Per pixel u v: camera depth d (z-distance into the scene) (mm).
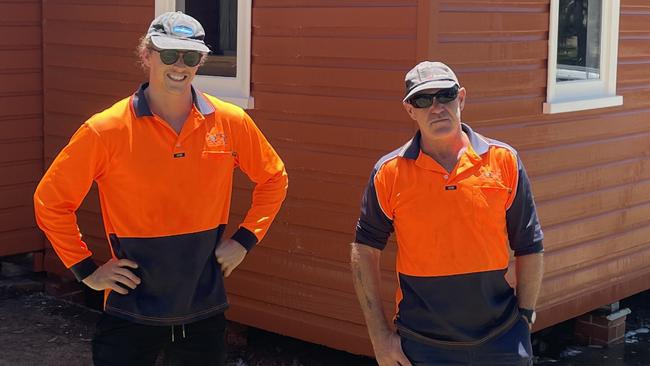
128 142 3645
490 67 5445
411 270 3523
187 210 3727
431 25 5043
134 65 6625
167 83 3639
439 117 3426
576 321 6742
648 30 6793
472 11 5281
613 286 6629
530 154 5809
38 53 7500
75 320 6895
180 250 3740
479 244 3455
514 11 5555
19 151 7484
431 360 3518
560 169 6074
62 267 7391
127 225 3709
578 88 6223
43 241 7594
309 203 5703
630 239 6766
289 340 6410
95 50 6934
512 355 3508
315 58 5574
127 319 3760
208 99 3840
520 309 3604
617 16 6445
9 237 7488
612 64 6453
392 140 5262
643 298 7625
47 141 7500
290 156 5762
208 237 3809
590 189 6344
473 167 3475
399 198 3506
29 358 6098
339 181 5547
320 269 5695
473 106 5352
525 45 5660
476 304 3479
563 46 6059
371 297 3633
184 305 3793
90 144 3611
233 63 6070
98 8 6859
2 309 7086
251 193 6000
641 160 6812
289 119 5746
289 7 5664
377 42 5266
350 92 5426
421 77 3449
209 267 3881
